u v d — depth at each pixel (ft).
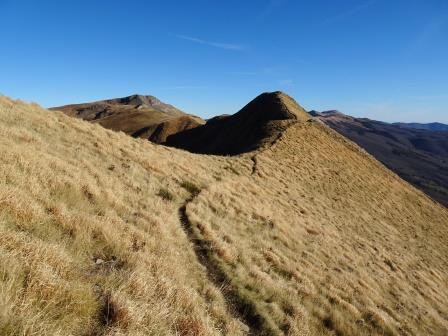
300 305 33.12
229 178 85.40
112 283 17.70
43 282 13.61
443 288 88.22
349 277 55.52
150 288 19.22
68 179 31.76
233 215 56.18
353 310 40.47
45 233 19.90
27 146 37.70
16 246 15.44
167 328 16.76
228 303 27.40
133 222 32.07
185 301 20.93
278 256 46.83
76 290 14.49
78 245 20.88
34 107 70.08
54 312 12.94
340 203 124.57
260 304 29.27
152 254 25.20
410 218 152.56
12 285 12.61
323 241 70.38
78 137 60.23
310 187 126.21
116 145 65.67
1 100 62.03
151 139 472.85
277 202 86.58
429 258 113.50
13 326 10.71
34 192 24.71
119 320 14.61
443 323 58.29
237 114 317.01
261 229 57.11
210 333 18.80
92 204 30.91
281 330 27.32
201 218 44.62
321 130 214.48
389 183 185.98
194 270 28.96
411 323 49.83
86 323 13.87
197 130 384.88
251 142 192.54
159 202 42.52
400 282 71.05
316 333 30.78
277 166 129.18
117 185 41.11
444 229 163.63
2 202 19.98
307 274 45.42
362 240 92.07
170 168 68.28
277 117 235.40
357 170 176.86
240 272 33.19
